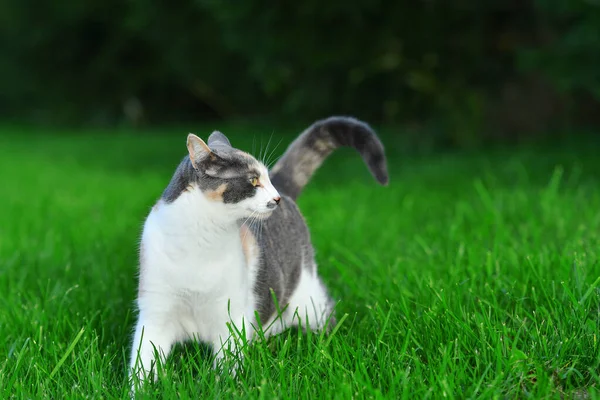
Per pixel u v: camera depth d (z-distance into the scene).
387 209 9.62
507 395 3.76
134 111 32.03
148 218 4.25
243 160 4.12
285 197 5.16
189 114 32.62
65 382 4.14
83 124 32.03
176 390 3.96
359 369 4.00
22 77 31.77
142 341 4.17
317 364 4.08
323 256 7.15
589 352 4.17
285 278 4.77
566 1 10.69
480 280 5.46
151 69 30.20
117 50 29.75
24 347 4.46
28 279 6.59
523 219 8.14
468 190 10.47
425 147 15.04
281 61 14.45
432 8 13.09
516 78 14.80
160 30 20.33
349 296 5.71
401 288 5.43
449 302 4.99
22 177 15.12
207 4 13.09
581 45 10.60
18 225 9.40
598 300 4.78
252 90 27.59
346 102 15.74
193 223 3.98
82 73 31.14
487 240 6.94
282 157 5.45
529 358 4.07
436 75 14.46
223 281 4.10
